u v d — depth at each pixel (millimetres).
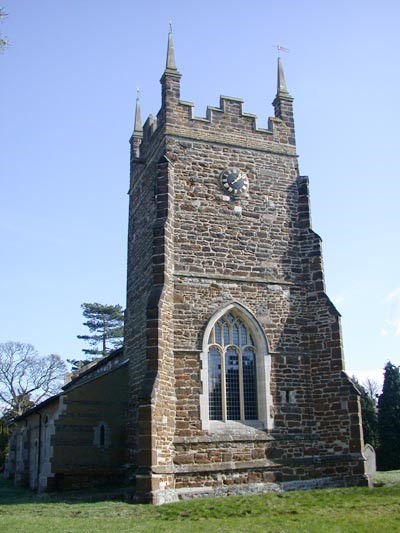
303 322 22688
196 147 23062
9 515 15945
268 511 15352
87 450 23375
